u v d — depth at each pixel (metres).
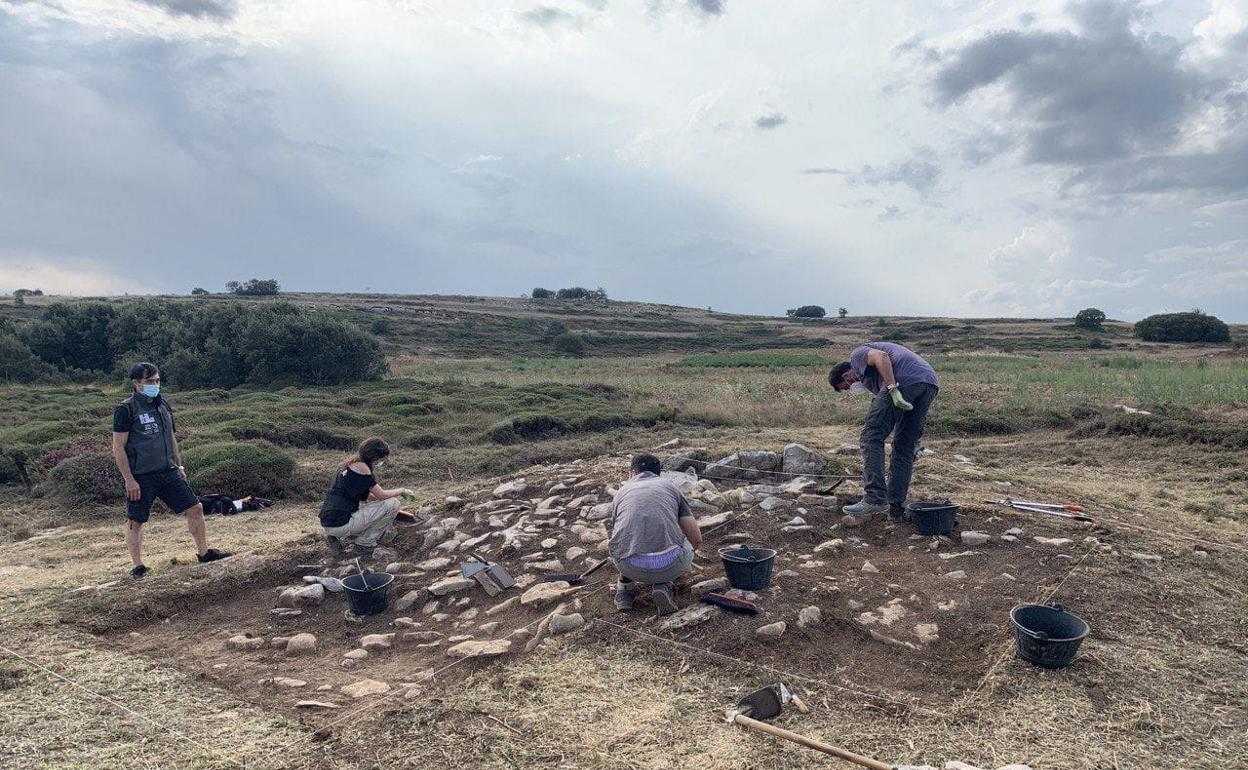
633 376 32.47
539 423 15.40
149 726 3.79
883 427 6.38
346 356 27.42
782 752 3.33
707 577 5.39
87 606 5.57
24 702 4.07
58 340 33.06
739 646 4.36
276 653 4.96
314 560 6.70
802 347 71.00
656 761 3.30
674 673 4.14
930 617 4.71
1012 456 11.14
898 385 6.29
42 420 16.48
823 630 4.54
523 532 6.77
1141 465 10.13
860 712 3.70
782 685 3.84
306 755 3.48
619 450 12.55
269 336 26.69
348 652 4.95
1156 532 6.18
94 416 17.33
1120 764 3.18
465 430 15.91
